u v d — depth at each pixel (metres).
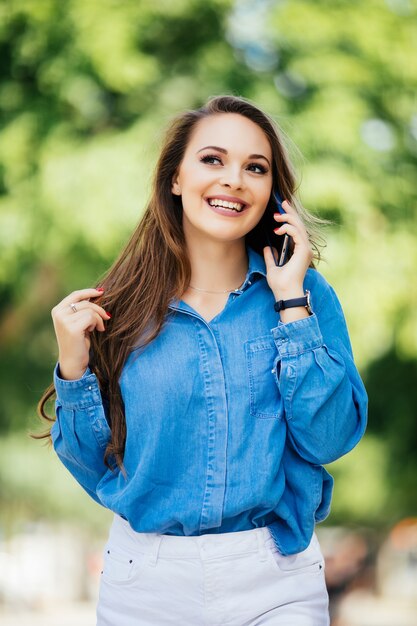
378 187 10.80
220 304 3.10
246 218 3.06
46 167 10.56
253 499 2.87
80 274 11.05
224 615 2.89
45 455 12.12
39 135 10.84
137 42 10.64
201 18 11.09
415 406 12.30
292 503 2.99
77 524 12.81
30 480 12.08
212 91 10.81
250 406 2.94
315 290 3.14
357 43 11.02
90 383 3.01
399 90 11.06
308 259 3.05
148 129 10.53
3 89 11.08
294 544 2.95
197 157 3.07
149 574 2.92
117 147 10.41
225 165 3.06
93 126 10.99
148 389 2.95
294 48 10.95
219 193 3.03
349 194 10.38
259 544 2.92
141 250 3.17
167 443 2.92
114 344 3.04
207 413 2.93
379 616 14.69
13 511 12.38
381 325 10.54
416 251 10.80
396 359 11.94
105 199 10.17
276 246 3.24
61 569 13.30
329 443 2.93
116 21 10.52
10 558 12.91
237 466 2.90
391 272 10.62
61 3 10.54
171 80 11.05
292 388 2.89
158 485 2.92
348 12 11.11
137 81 10.43
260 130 3.11
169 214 3.16
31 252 10.73
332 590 12.61
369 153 10.69
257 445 2.91
